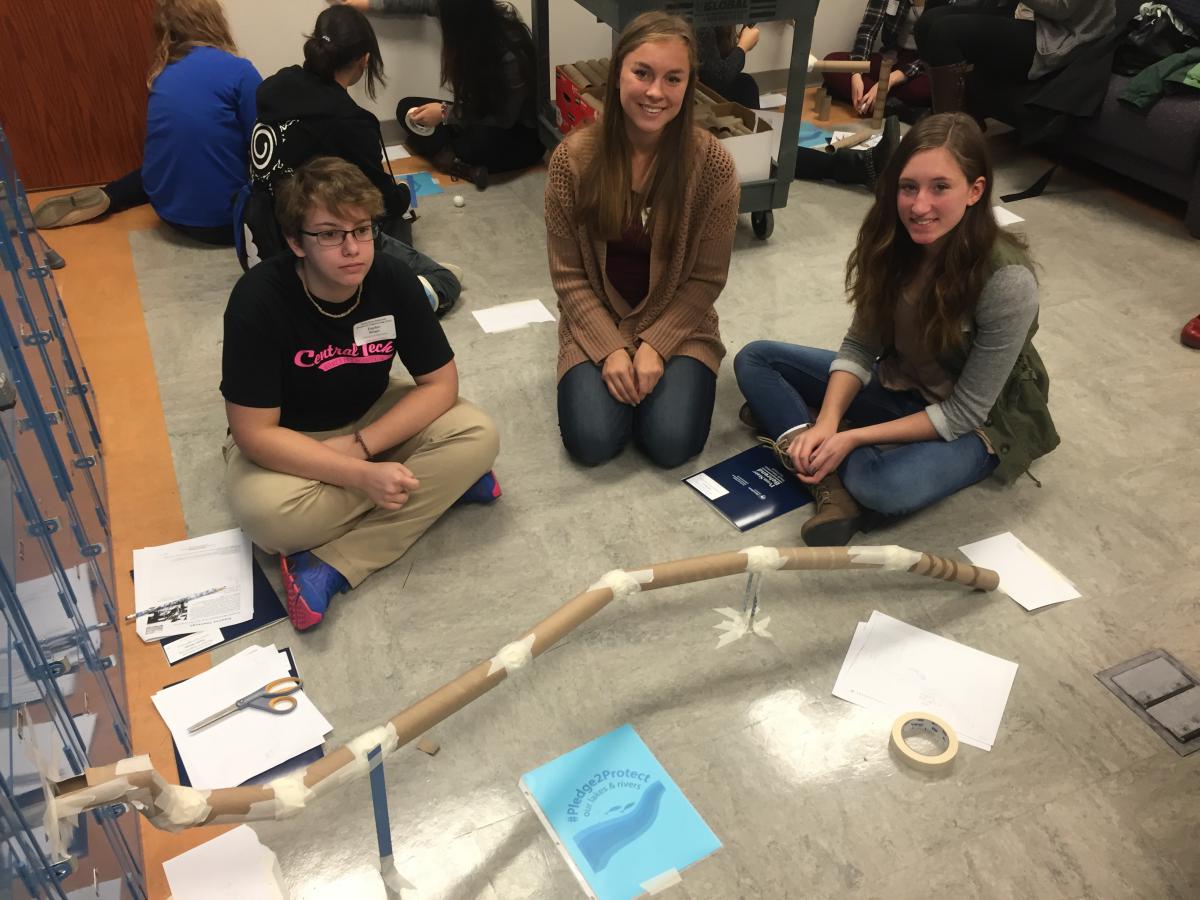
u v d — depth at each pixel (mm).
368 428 1791
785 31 4062
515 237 3051
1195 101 2994
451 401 1856
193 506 1975
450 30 3121
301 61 3371
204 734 1496
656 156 1878
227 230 2951
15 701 909
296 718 1525
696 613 1751
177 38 2818
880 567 1679
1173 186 3135
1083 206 3293
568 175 1933
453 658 1655
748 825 1407
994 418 1935
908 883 1336
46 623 1120
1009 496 2045
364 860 1355
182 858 1342
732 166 1921
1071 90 3180
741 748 1517
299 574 1720
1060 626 1743
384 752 1209
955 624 1742
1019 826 1413
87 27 2998
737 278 2848
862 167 3322
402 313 1738
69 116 3139
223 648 1663
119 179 3172
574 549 1888
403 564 1842
